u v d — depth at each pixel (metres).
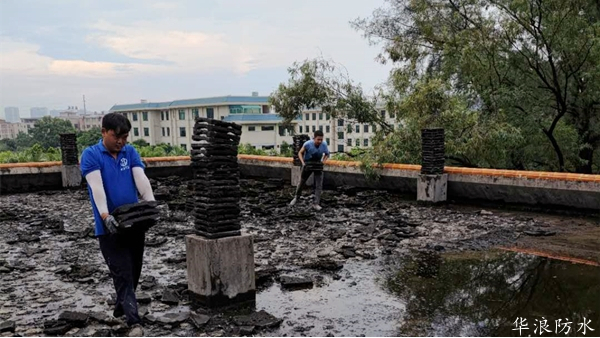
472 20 13.97
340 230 8.50
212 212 4.74
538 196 9.62
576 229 8.16
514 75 13.81
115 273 4.15
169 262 6.60
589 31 11.94
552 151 14.65
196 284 4.87
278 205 11.09
